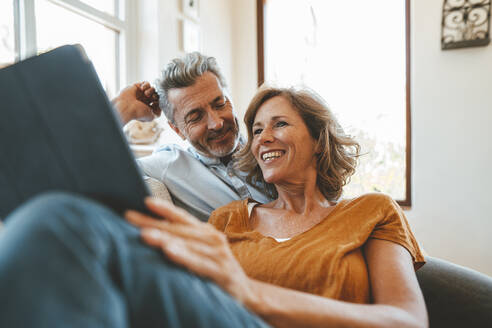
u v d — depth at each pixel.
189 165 1.47
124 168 0.48
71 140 0.47
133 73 2.24
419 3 2.72
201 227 0.53
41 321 0.32
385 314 0.67
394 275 0.79
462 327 0.99
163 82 1.38
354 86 3.01
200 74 1.33
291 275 0.86
